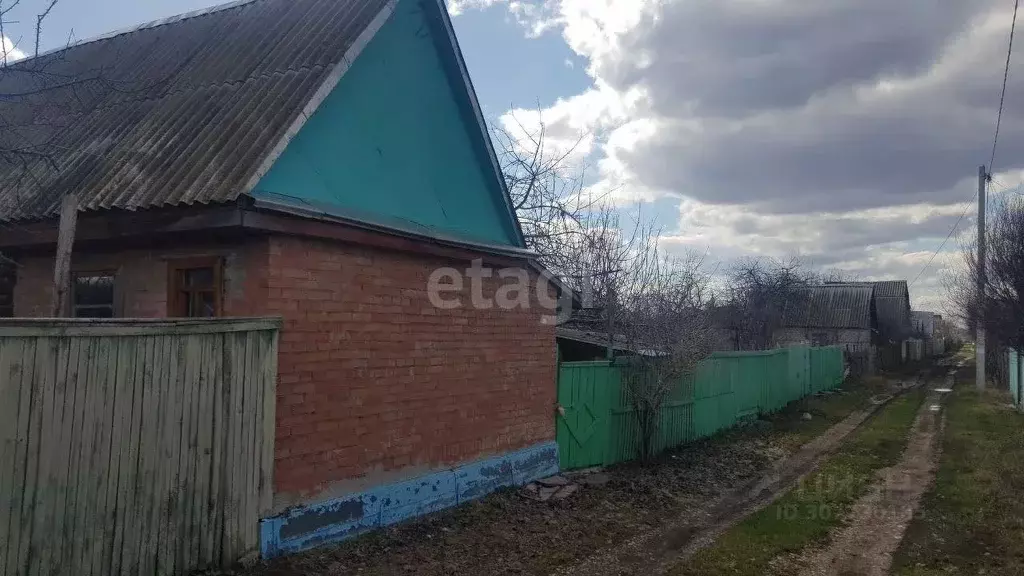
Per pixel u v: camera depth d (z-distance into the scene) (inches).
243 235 206.4
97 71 310.7
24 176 249.1
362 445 237.0
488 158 337.1
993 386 965.8
